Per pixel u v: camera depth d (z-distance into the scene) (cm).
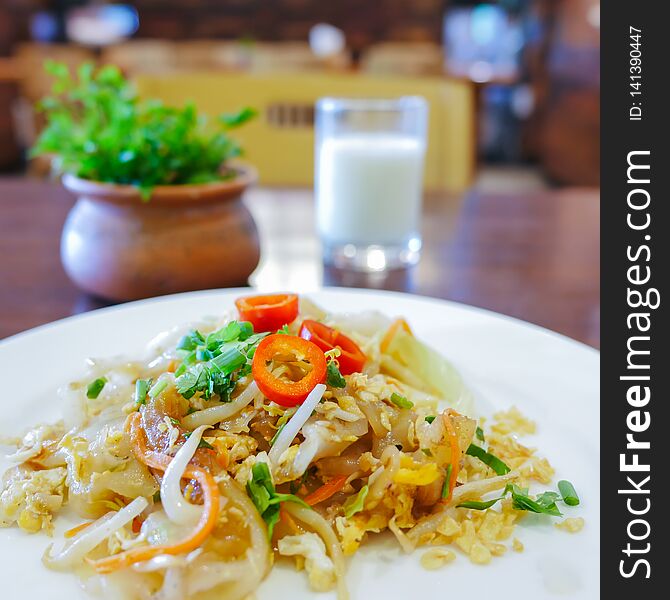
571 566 19
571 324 34
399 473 20
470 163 74
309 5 183
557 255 44
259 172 67
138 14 184
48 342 28
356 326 28
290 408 22
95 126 35
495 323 31
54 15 184
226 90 66
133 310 31
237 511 19
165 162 34
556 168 153
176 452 20
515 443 24
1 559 19
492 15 180
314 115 66
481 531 20
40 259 42
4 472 22
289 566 20
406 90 66
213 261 34
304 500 21
